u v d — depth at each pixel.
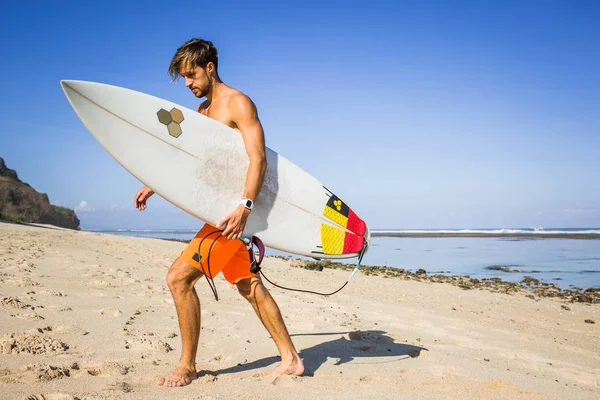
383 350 3.99
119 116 2.91
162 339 3.73
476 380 3.26
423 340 4.80
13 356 2.99
